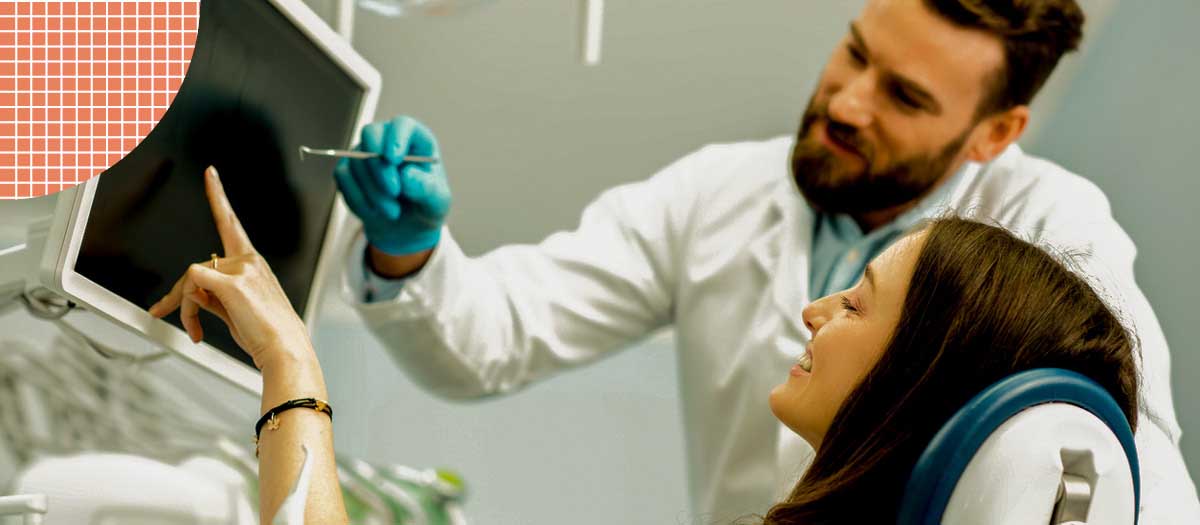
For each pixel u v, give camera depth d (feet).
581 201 7.63
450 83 7.35
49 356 4.11
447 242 5.43
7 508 2.95
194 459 4.21
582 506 6.79
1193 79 7.34
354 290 5.39
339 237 6.39
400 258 5.25
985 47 5.13
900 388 2.52
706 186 6.28
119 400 4.26
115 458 3.87
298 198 4.14
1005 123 5.40
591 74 7.47
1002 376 2.44
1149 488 4.17
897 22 5.22
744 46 7.55
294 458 2.86
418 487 4.98
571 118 7.51
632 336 6.31
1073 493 2.30
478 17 7.27
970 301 2.48
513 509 6.62
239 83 3.57
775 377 5.72
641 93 7.54
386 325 5.49
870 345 2.63
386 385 6.67
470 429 6.75
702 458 6.08
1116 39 7.37
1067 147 7.55
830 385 2.70
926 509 2.29
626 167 7.63
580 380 7.04
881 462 2.51
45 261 2.97
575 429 6.92
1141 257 7.56
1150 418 4.54
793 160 5.60
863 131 5.32
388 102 7.27
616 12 7.41
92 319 4.22
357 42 7.13
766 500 5.73
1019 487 2.22
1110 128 7.48
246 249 3.52
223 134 3.56
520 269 6.08
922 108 5.23
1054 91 7.46
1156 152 7.47
